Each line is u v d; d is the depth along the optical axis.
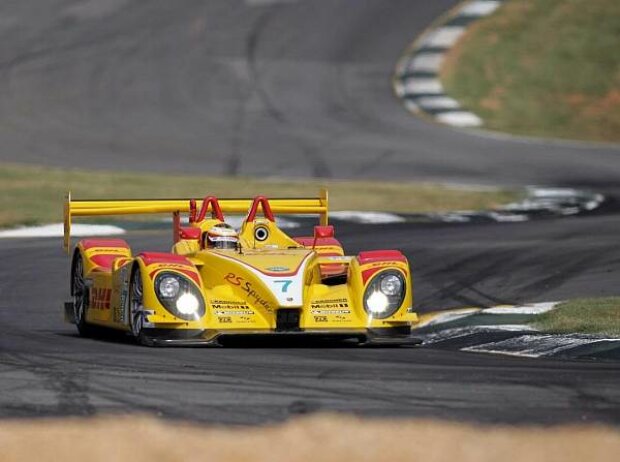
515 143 124.69
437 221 78.44
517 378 30.42
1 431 22.19
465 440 21.52
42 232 71.50
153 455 20.09
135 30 165.88
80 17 171.75
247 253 39.41
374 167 109.69
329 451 20.48
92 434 21.92
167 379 29.75
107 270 41.78
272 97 141.88
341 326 37.47
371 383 29.41
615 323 40.75
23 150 115.12
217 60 154.62
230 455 20.14
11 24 168.12
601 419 24.62
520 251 61.91
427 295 51.34
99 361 33.16
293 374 30.89
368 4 178.75
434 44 162.12
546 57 155.62
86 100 137.62
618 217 78.25
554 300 48.25
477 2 178.88
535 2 174.38
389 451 20.50
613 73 150.75
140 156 114.12
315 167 109.19
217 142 121.44
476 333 41.28
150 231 72.38
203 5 178.12
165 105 137.00
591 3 172.12
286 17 172.62
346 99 142.00
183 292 36.94
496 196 91.31
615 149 123.62
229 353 35.62
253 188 94.19
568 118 137.75
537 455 20.19
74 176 98.12
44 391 27.73
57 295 52.44
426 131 128.88
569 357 35.66
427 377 30.52
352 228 73.81
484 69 152.75
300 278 37.62
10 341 38.97
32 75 146.00
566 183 102.12
